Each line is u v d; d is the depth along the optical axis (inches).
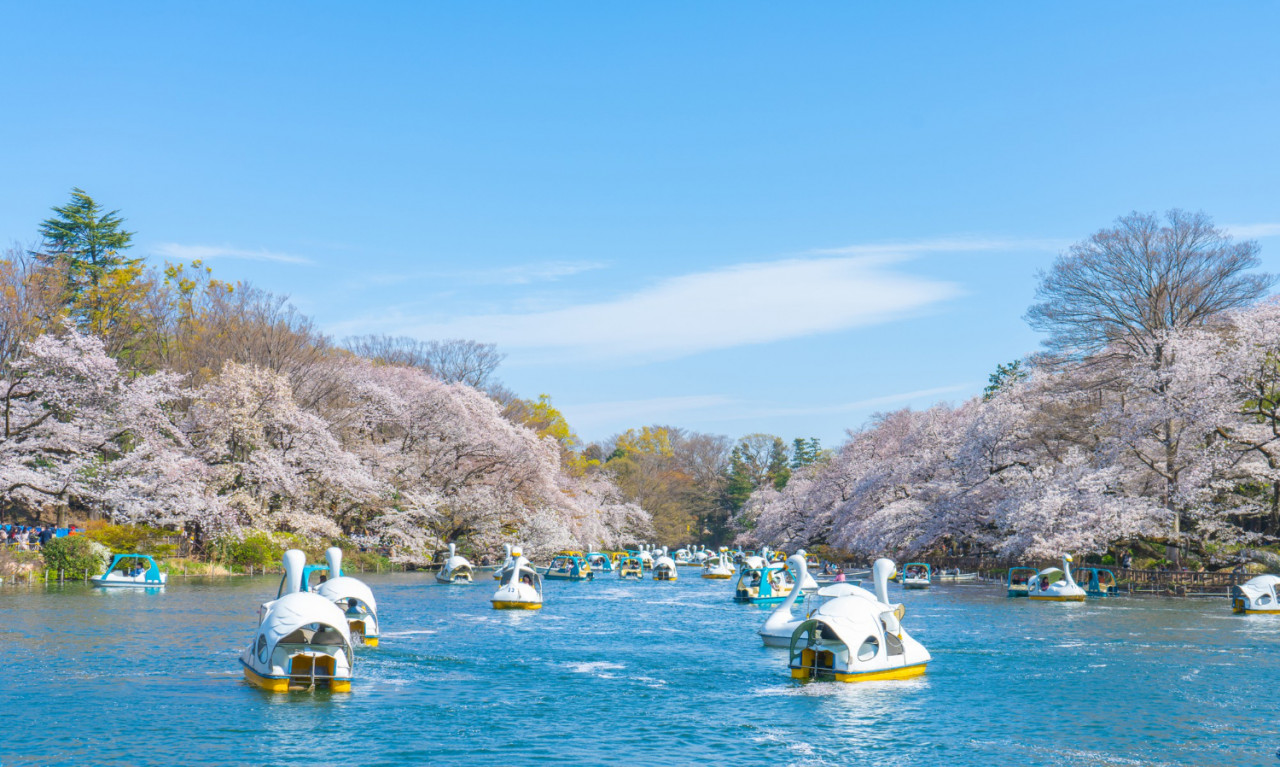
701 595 2317.9
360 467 2854.3
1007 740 808.9
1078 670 1121.4
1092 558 2588.6
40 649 1136.8
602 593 2386.8
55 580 1975.9
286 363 2915.8
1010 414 2596.0
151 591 1873.8
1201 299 2412.6
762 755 757.9
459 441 3277.6
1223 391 2144.4
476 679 1043.9
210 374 2728.8
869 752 771.4
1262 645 1323.8
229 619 1417.3
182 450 2432.3
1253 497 2439.7
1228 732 837.8
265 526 2541.8
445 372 4247.0
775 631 1300.4
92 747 732.0
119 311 2866.6
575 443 5772.6
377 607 1836.9
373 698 925.8
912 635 1438.2
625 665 1149.7
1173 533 2317.9
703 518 5974.4
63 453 2284.7
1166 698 967.6
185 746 739.4
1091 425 2544.3
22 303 2369.6
